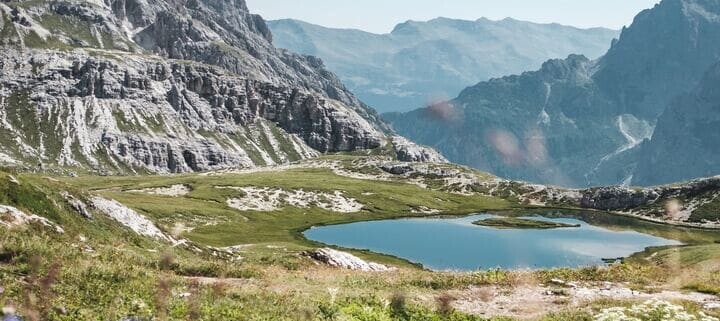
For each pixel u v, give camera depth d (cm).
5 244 2495
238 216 18750
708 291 3195
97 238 4394
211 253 5844
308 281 3234
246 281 3025
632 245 17575
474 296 3016
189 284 2433
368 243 16662
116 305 1853
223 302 2088
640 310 2286
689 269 4191
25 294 1694
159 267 3077
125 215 5269
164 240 5400
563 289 3216
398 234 18562
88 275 2256
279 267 4462
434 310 2427
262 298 2327
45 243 2788
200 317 1812
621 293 3159
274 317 1992
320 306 2217
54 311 1577
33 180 4631
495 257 14900
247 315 1973
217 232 15475
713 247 9719
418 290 3094
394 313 2281
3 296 1619
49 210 4306
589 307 2697
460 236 18450
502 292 3136
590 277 3597
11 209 3722
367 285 3200
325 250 5981
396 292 2547
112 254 3291
